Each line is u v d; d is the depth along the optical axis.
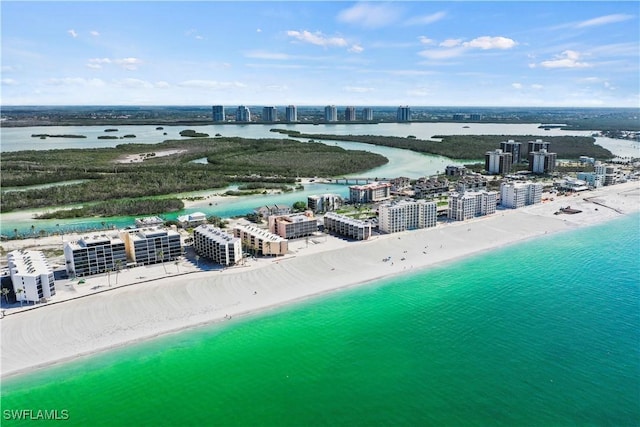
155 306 198.88
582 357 158.38
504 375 149.12
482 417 131.00
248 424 130.50
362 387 145.25
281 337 176.62
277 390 144.75
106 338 175.50
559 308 196.12
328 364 158.00
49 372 155.62
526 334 174.25
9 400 142.38
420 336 174.88
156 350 168.25
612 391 140.62
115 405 139.75
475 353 162.12
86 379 152.12
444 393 141.25
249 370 155.62
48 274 199.88
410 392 142.12
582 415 131.12
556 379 146.88
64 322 184.38
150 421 132.75
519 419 129.88
